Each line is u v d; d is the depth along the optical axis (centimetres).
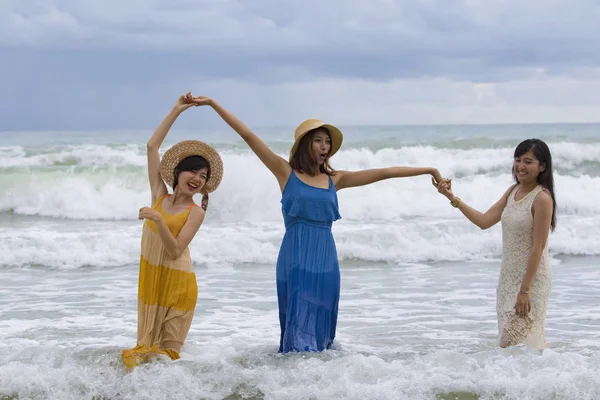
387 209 1575
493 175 1995
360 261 1172
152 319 530
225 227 1408
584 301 856
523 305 560
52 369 504
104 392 481
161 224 508
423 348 622
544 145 560
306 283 563
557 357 507
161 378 486
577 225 1329
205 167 538
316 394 464
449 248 1207
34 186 1734
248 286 962
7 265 1113
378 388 464
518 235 566
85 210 1656
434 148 2222
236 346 605
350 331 711
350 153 2173
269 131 4438
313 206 564
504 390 469
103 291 927
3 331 698
